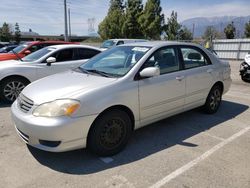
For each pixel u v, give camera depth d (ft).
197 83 15.94
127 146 13.02
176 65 14.80
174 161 11.58
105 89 11.37
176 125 15.99
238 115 18.13
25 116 10.84
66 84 11.87
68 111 10.40
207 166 11.17
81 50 24.25
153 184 9.89
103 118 11.32
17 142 13.34
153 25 117.29
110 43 55.77
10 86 20.86
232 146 13.15
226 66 18.76
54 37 240.94
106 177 10.32
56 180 10.10
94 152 11.56
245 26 143.54
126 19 126.72
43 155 12.01
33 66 21.44
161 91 13.56
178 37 127.34
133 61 13.17
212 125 16.07
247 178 10.28
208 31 157.17
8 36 211.82
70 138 10.52
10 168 10.92
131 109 12.34
